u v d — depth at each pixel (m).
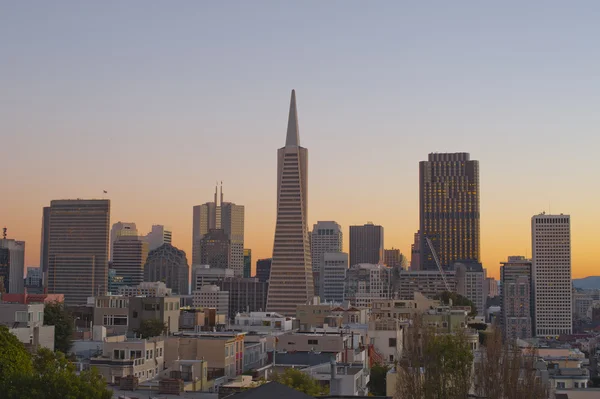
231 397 72.00
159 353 168.50
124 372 152.12
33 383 94.50
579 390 140.50
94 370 103.19
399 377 115.50
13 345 113.44
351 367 157.50
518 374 118.56
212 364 176.50
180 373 151.12
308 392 127.31
